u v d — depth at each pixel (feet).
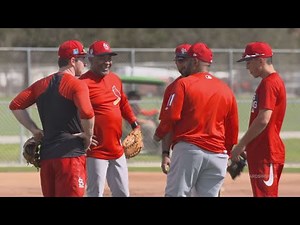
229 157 107.76
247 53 108.99
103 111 119.24
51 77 101.50
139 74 380.78
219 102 102.27
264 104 106.22
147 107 292.61
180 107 100.78
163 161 105.70
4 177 188.03
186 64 106.93
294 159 226.38
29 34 388.37
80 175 100.78
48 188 102.37
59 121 100.32
